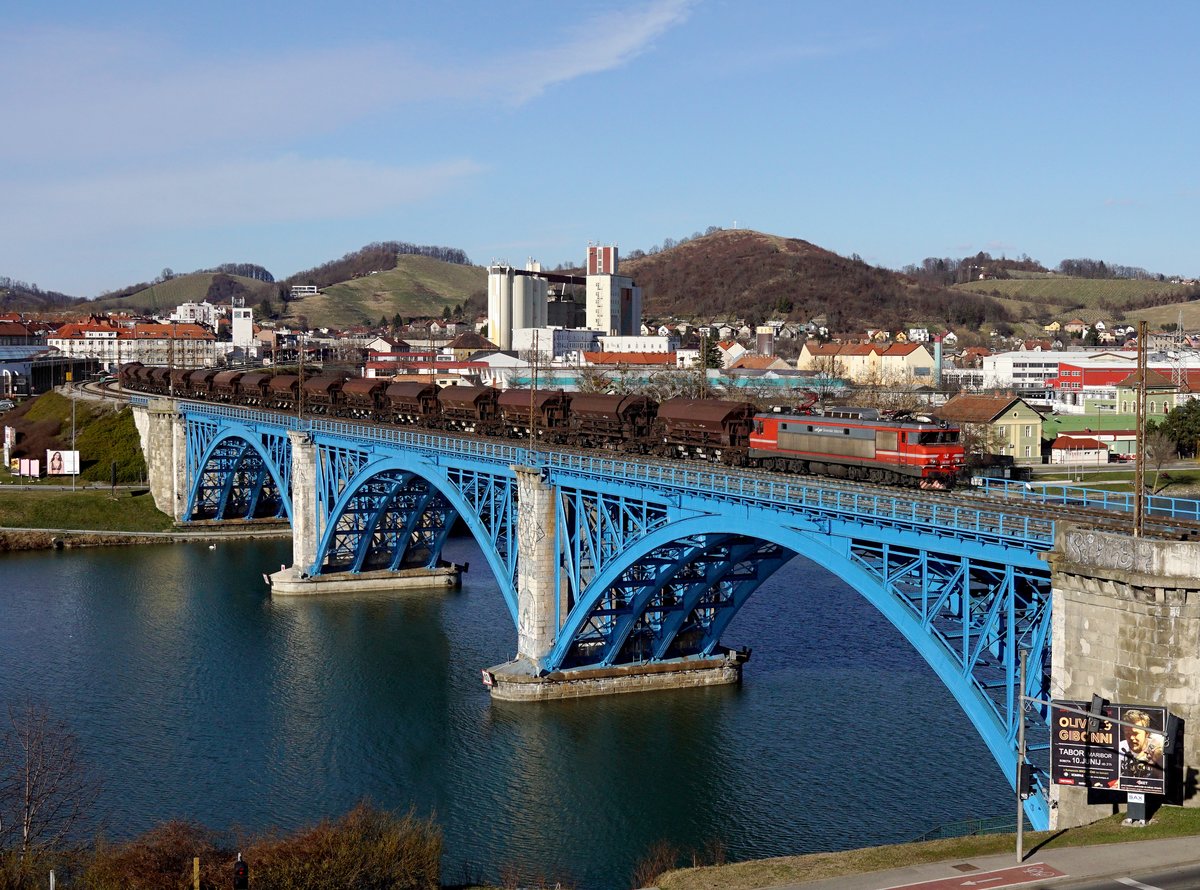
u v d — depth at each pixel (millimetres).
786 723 69000
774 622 91438
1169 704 38500
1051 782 40719
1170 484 115375
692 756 64125
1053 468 124625
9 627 92812
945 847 40094
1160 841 37125
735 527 58656
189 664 82625
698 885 39344
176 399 144250
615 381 180375
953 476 69188
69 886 44250
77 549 127188
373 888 45156
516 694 73438
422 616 96375
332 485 105000
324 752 65812
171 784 61344
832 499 52938
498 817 57281
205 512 140375
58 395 185375
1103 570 39281
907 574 52094
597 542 70562
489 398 106938
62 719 71062
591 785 60719
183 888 42656
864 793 58938
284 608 99438
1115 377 180125
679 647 76812
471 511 82250
